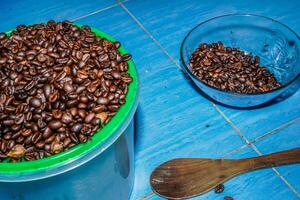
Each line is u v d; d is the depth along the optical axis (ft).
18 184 0.92
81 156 0.89
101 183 1.04
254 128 1.46
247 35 1.75
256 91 1.46
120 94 0.99
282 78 1.59
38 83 0.99
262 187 1.28
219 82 1.48
